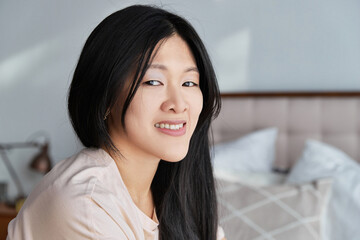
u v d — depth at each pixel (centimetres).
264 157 260
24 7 326
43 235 78
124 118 83
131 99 81
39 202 79
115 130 88
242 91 288
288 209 192
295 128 273
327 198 201
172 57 84
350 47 273
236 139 278
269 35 284
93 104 83
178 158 86
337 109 267
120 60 80
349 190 208
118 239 79
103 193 80
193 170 111
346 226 198
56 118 325
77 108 86
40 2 323
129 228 85
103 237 77
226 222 190
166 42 84
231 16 288
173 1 288
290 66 281
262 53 285
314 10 277
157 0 284
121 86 82
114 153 88
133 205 89
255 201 196
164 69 83
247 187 204
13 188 335
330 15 275
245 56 288
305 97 272
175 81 84
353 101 266
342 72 275
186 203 109
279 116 275
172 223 106
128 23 81
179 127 85
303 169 228
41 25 324
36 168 299
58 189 79
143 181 96
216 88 97
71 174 82
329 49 276
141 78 81
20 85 331
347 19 273
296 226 186
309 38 278
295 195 198
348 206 203
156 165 95
